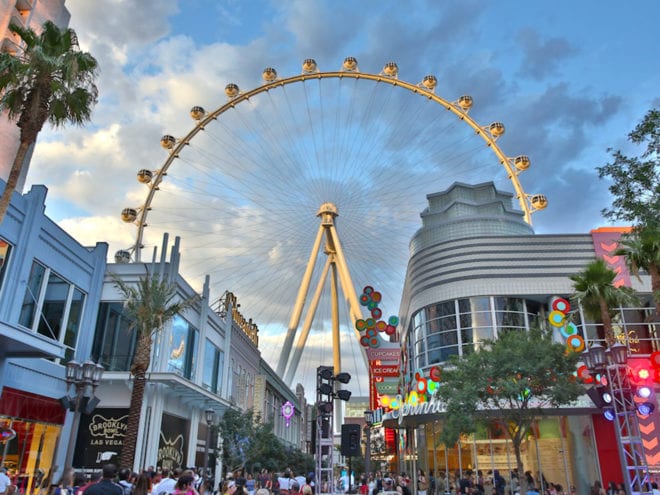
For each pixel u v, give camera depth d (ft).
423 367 144.36
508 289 138.31
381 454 277.44
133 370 88.84
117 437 107.45
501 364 91.20
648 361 120.26
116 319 114.01
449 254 146.61
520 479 89.10
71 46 74.18
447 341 139.23
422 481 111.14
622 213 66.95
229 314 169.99
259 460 154.92
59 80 71.05
